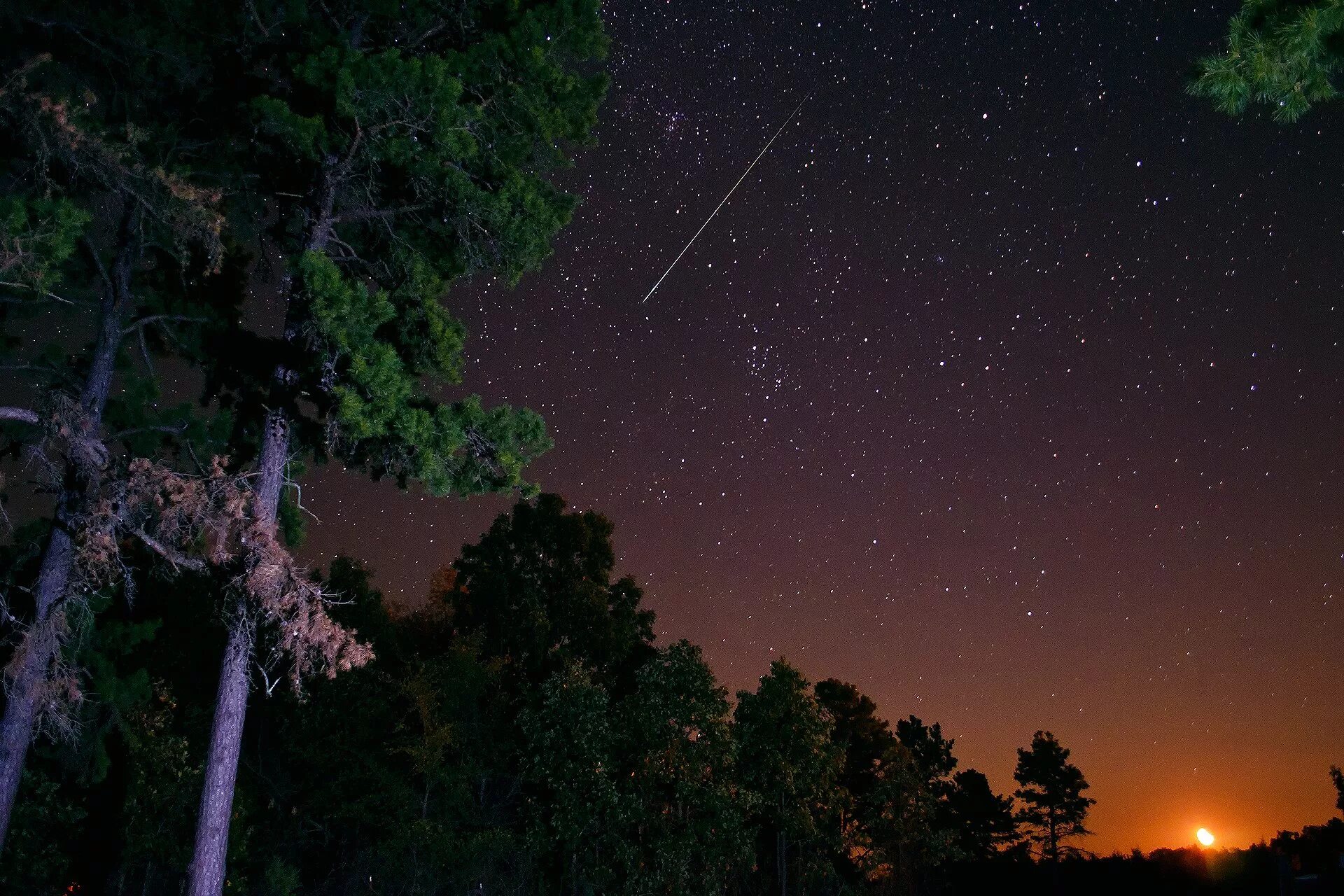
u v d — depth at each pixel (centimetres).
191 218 1595
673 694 3141
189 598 2827
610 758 3064
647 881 2836
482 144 1688
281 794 3117
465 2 1723
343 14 1719
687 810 3070
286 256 1889
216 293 2011
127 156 1562
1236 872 3925
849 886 3475
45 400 1659
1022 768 4988
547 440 1655
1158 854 4344
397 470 1678
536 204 1630
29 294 1709
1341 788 3872
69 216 1353
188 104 1822
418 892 2792
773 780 3325
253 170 1848
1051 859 4750
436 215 1717
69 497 1703
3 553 1811
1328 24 626
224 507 1485
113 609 2066
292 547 1841
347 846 3167
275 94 1722
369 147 1600
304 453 1798
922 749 4975
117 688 1898
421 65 1546
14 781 1595
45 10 1672
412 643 4056
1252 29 655
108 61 1761
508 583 4141
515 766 3491
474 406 1628
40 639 1614
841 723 4734
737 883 3195
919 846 3778
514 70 1680
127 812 2230
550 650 3909
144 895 2400
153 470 1527
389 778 3036
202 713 2953
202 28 1681
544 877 2995
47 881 2027
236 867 2381
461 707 3403
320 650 1475
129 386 1875
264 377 1934
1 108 1445
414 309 1717
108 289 1844
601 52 1731
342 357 1558
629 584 4319
